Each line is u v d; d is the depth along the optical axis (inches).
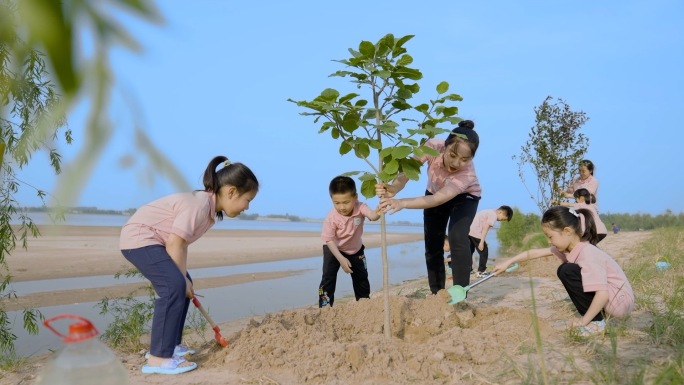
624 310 169.0
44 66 12.6
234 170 154.2
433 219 219.5
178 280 148.2
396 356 146.6
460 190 193.8
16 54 15.0
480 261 395.2
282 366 148.3
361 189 167.9
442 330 185.0
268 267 554.6
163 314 147.8
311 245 962.1
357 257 235.3
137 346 186.1
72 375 79.9
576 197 375.9
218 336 169.5
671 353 141.6
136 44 13.3
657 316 173.0
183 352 166.1
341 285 418.9
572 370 132.0
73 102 12.8
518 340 164.9
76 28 12.7
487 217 395.5
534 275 354.3
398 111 165.6
